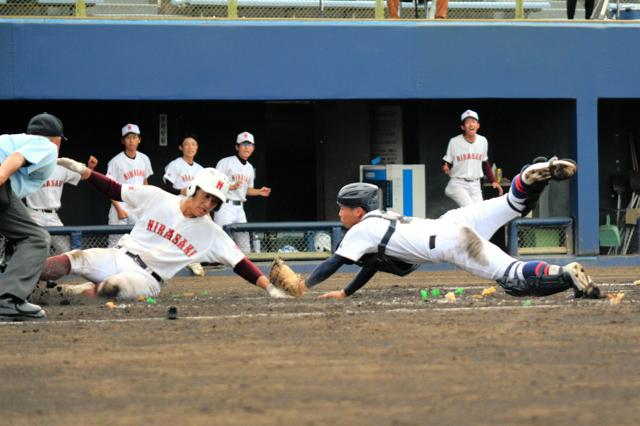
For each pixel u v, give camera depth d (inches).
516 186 1146.0
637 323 930.1
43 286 1334.9
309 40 1873.8
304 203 2343.8
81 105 2063.2
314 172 2335.1
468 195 2010.3
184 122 2112.5
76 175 1817.2
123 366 763.4
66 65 1797.5
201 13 2030.0
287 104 2326.5
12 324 1002.1
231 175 1907.0
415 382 693.9
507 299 1175.0
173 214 1208.8
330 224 1902.1
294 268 1902.1
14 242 1070.4
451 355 784.9
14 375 738.8
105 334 917.8
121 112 2085.4
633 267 1939.0
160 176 2102.6
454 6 2078.0
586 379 699.4
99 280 1216.2
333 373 724.0
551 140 2081.7
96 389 688.4
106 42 1811.0
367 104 2283.5
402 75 1902.1
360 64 1888.5
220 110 2134.6
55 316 1064.8
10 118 2031.3
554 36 1953.7
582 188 1974.7
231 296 1363.2
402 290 1407.5
